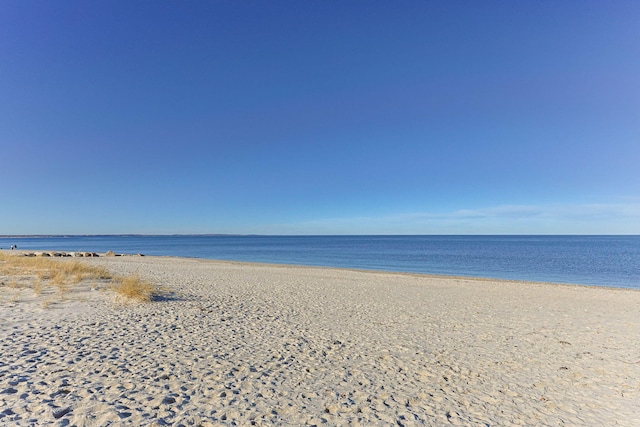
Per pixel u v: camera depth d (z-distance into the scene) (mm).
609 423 4711
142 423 4094
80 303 10625
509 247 76375
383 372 6332
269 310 11312
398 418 4648
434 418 4699
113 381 5289
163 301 11727
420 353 7461
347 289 16594
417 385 5816
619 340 8727
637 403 5336
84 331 7855
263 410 4664
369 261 41688
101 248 79625
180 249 74750
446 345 8094
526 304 13602
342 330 9117
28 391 4766
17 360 5902
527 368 6734
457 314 11508
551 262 39812
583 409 5109
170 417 4297
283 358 6824
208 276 20328
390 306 12625
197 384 5383
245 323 9445
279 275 22125
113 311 9898
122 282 14406
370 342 8141
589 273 29656
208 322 9328
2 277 14977
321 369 6344
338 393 5355
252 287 16328
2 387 4840
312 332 8812
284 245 97438
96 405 4461
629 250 63062
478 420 4695
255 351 7152
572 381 6148
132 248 80250
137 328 8352
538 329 9727
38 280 13609
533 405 5203
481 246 82188
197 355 6703
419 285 18703
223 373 5887
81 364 5895
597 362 7121
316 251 65000
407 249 70438
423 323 10172
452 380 6086
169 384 5312
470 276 26578
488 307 12820
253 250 69750
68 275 16078
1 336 7148
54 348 6629
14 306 9820
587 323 10539
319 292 15469
